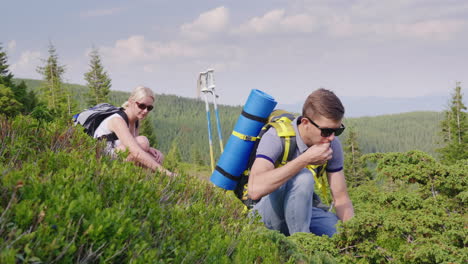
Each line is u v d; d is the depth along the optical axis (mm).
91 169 2449
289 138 3844
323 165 4051
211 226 2703
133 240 1966
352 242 3361
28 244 1510
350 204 4242
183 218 2482
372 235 3359
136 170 2994
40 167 2490
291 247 2982
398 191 4227
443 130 54031
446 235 3223
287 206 3857
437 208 3625
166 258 2012
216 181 4336
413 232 3305
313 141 3822
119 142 4488
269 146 3859
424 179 4312
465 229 3182
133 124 4863
